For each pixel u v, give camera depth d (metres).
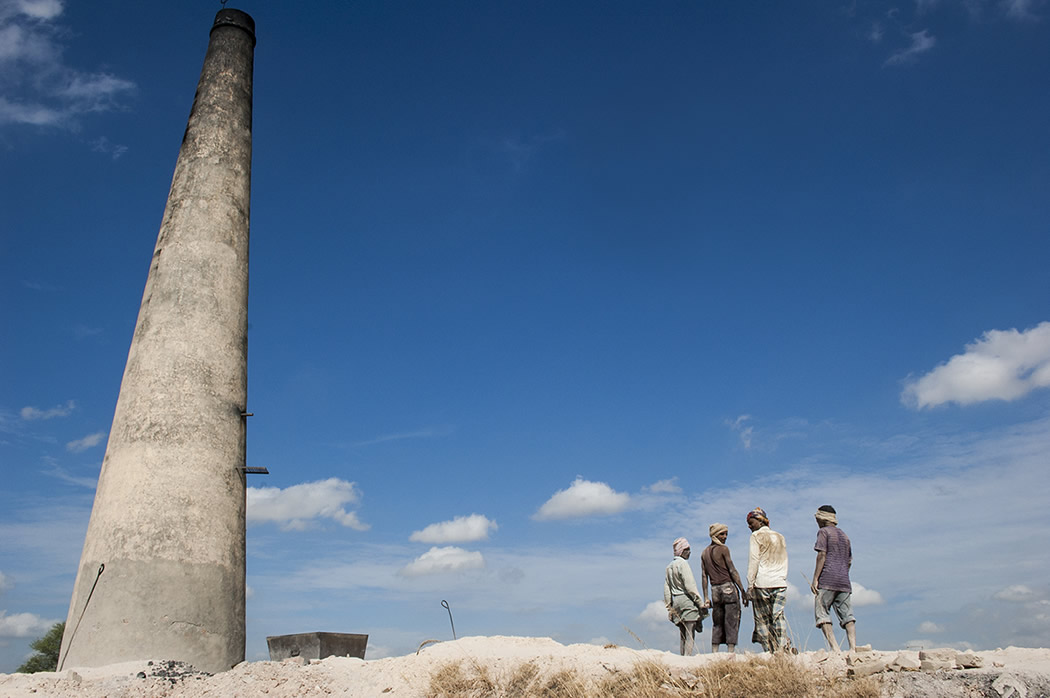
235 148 15.96
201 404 13.49
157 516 12.44
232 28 17.16
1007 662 9.16
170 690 10.92
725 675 9.57
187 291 14.20
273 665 11.80
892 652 9.68
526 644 11.59
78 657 11.68
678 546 11.38
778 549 10.79
